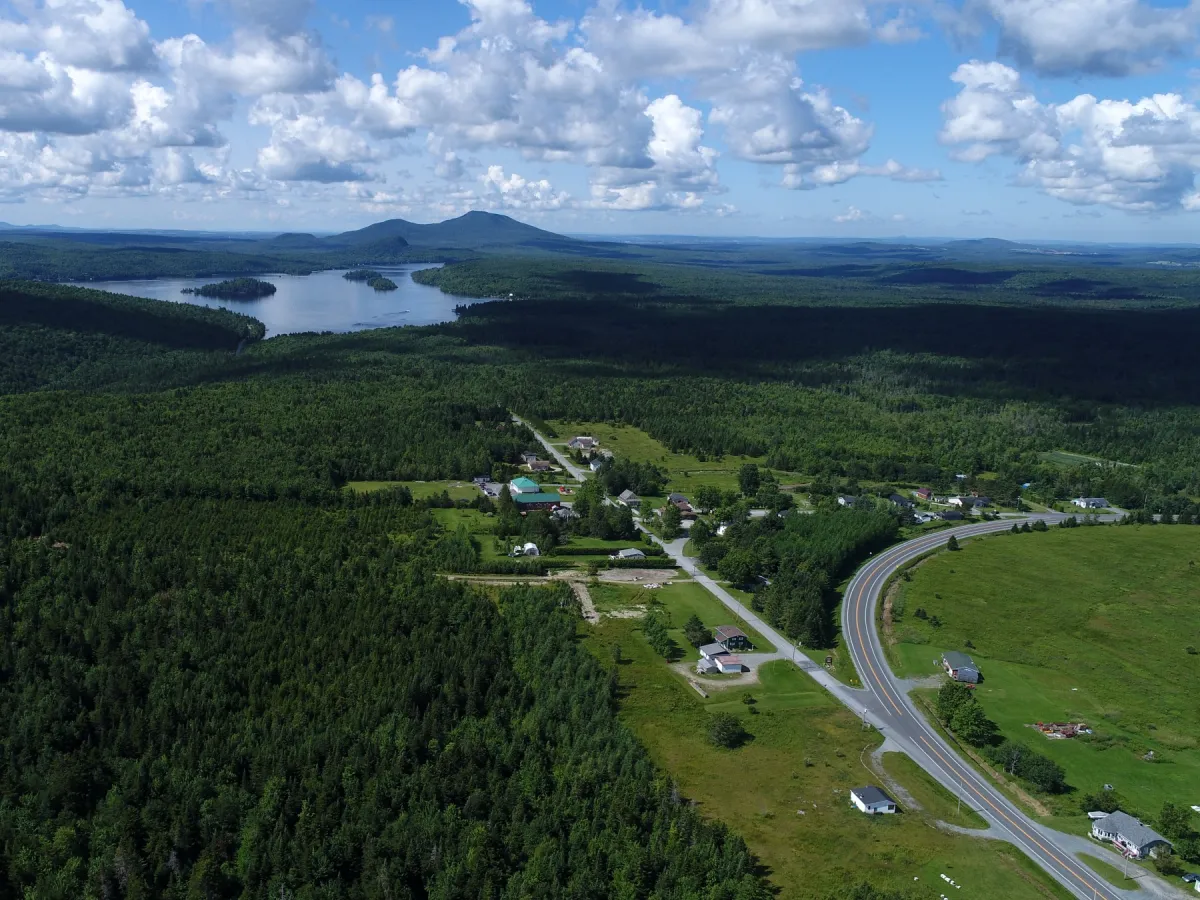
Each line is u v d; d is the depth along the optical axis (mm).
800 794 156750
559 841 138625
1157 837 140625
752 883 127625
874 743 173625
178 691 175875
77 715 167750
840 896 127875
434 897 128125
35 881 133000
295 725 165625
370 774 154250
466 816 145375
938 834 146125
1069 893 132375
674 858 132000
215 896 131625
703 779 160875
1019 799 156750
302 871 133875
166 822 144000
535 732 166125
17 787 151625
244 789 151625
